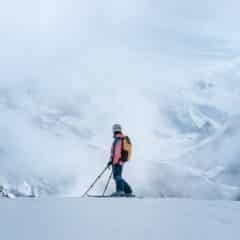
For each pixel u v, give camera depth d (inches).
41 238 199.9
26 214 278.4
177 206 362.3
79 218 264.4
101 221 255.1
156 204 374.9
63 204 357.1
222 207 363.3
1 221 246.8
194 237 211.0
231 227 244.1
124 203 375.9
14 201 383.6
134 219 267.0
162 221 260.2
